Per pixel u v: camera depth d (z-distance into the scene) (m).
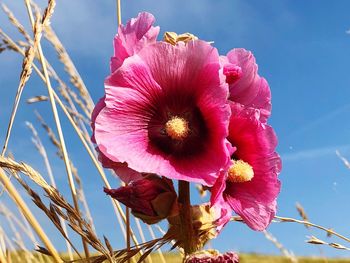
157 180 0.30
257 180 0.31
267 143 0.31
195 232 0.30
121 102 0.29
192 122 0.30
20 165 0.38
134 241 0.46
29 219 0.41
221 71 0.29
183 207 0.30
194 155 0.30
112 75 0.29
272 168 0.31
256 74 0.32
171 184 0.30
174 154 0.30
